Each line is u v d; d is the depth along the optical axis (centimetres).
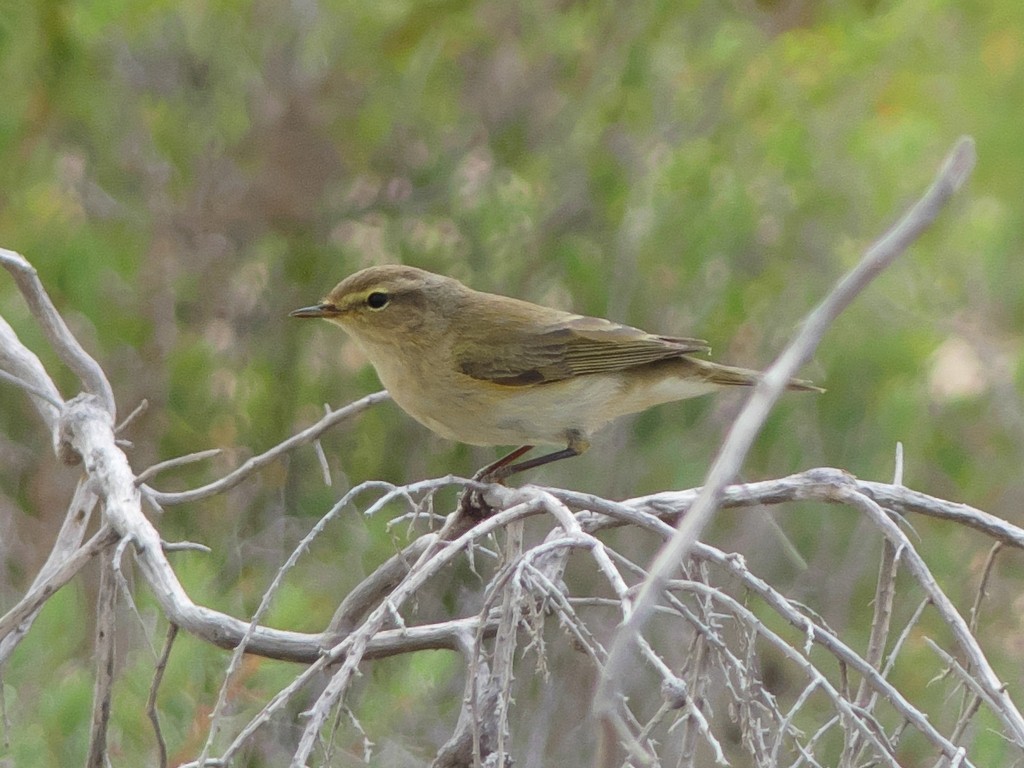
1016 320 1708
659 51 1588
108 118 1527
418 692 1129
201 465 1446
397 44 1636
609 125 1592
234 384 1512
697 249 1416
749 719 554
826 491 723
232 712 989
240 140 1611
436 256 1565
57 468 1408
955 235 1587
